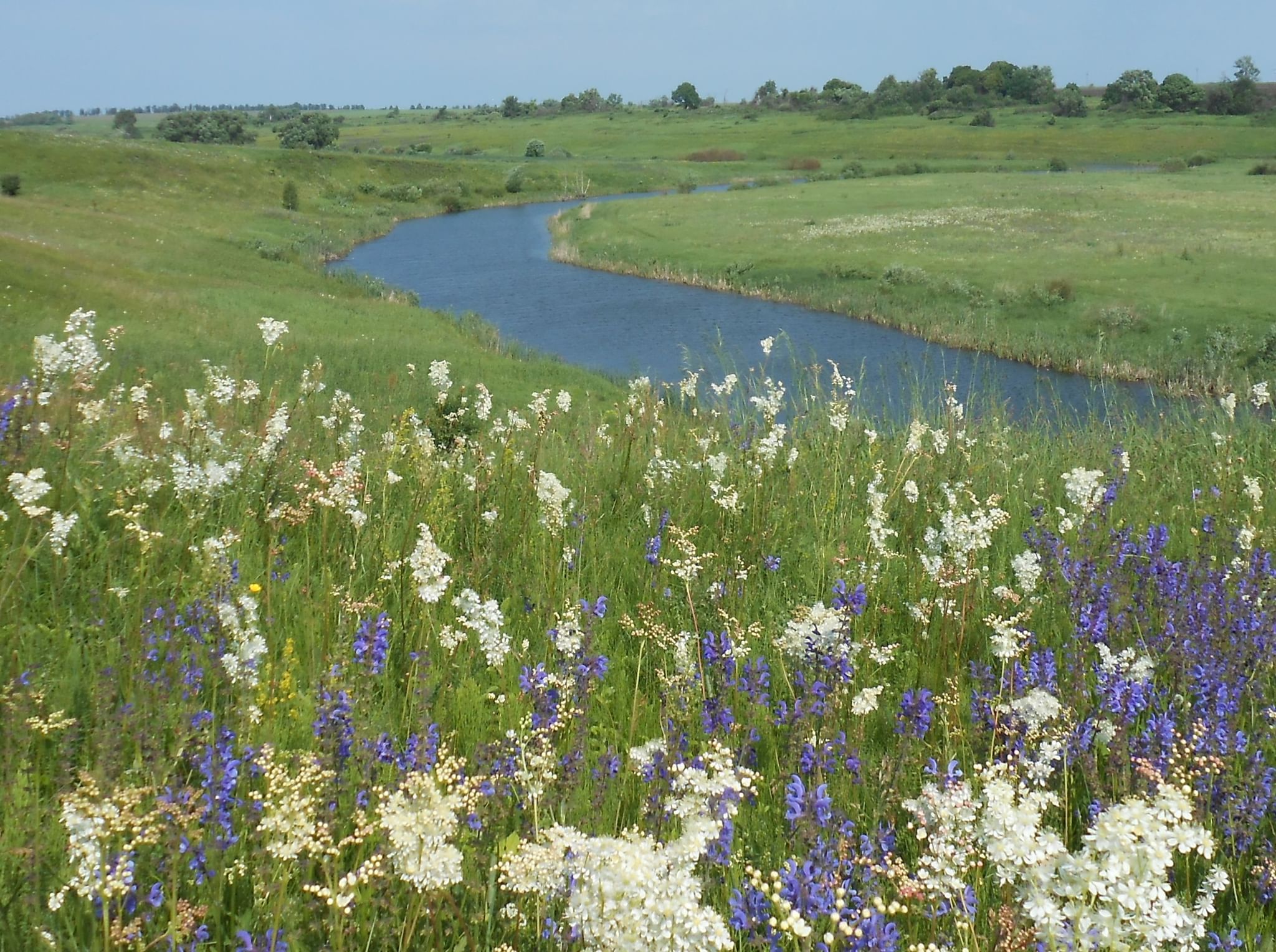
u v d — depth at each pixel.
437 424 10.94
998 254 54.97
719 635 4.74
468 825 3.18
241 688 3.76
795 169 134.62
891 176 120.06
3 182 74.69
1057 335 38.09
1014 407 25.91
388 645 4.44
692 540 6.21
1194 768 3.56
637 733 4.22
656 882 2.05
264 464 7.04
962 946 2.63
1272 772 3.57
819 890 2.67
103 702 3.73
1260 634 4.55
